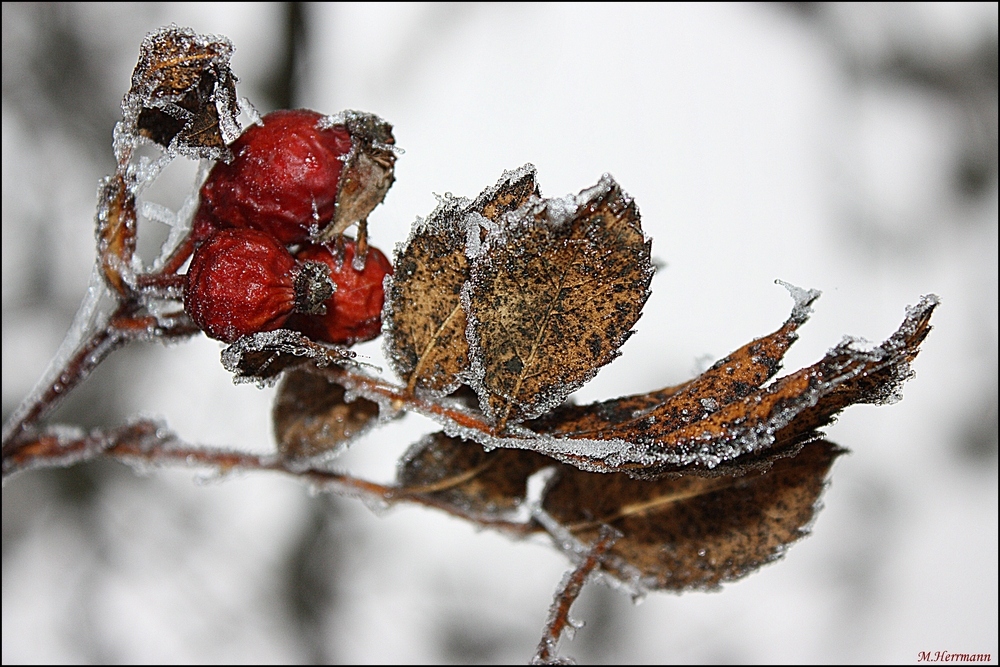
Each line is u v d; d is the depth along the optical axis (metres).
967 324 0.58
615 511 0.28
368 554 0.55
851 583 0.55
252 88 0.53
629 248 0.25
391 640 0.54
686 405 0.25
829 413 0.25
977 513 0.56
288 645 0.54
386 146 0.26
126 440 0.29
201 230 0.26
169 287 0.26
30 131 0.53
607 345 0.25
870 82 0.57
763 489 0.27
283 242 0.26
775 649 0.54
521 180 0.25
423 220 0.26
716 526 0.28
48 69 0.53
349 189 0.26
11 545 0.52
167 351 0.53
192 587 0.54
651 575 0.28
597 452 0.25
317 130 0.26
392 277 0.26
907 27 0.57
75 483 0.53
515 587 0.55
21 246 0.53
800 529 0.27
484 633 0.54
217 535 0.55
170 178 0.50
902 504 0.56
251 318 0.25
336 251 0.26
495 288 0.25
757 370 0.25
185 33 0.25
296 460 0.29
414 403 0.26
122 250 0.27
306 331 0.26
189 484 0.55
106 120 0.54
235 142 0.26
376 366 0.26
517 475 0.28
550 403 0.26
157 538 0.54
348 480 0.29
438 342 0.26
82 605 0.52
